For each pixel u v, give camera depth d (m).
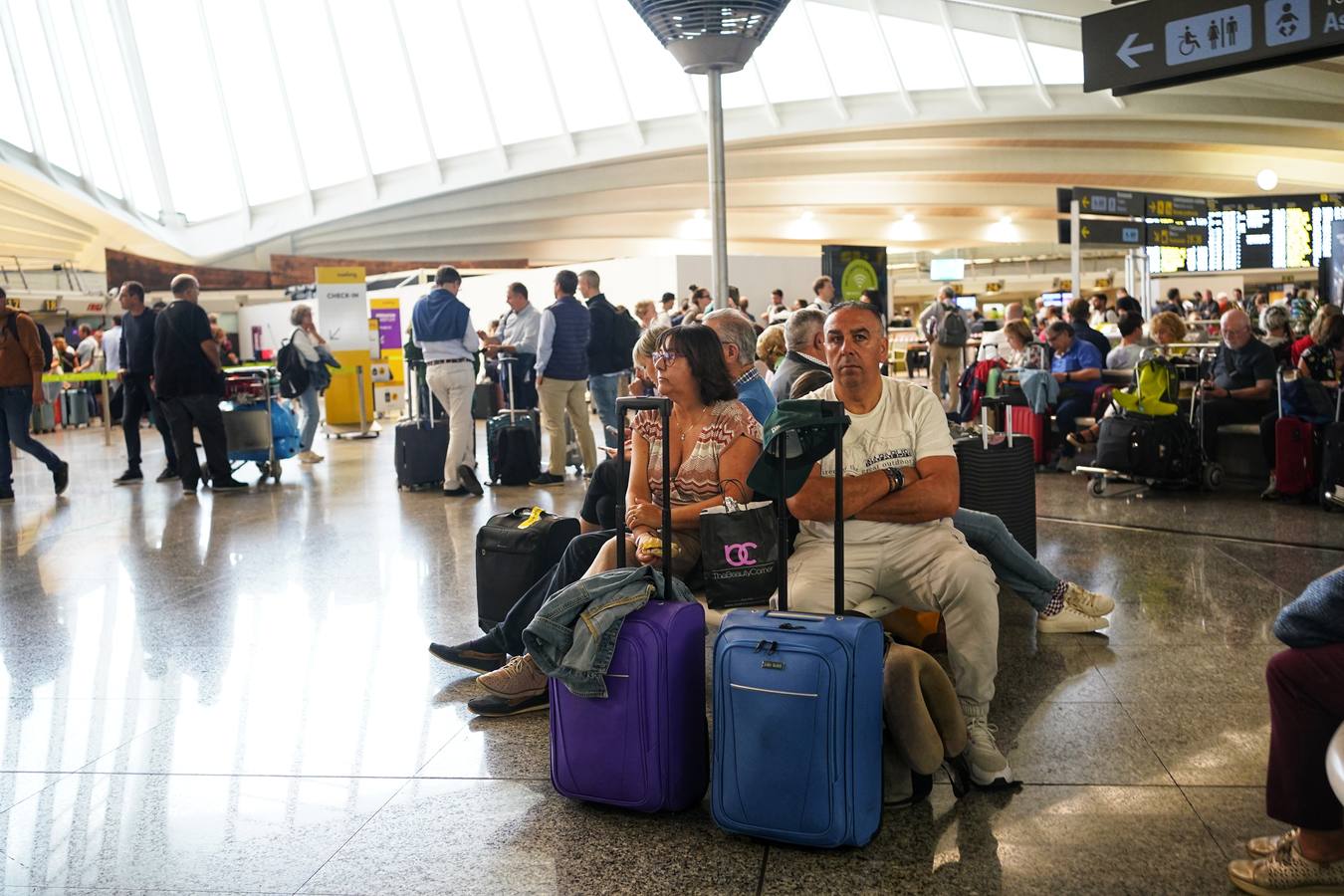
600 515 4.34
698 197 38.12
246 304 32.81
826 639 2.65
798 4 28.95
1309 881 2.38
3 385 9.38
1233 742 3.29
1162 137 31.41
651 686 2.87
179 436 9.70
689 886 2.56
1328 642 2.29
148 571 6.32
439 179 35.28
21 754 3.51
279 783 3.24
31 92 26.70
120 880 2.67
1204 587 5.14
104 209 30.55
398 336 19.42
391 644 4.65
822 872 2.60
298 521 8.01
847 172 35.16
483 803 3.06
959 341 16.61
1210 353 9.52
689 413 3.65
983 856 2.65
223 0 33.38
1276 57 6.71
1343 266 9.97
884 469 3.38
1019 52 27.97
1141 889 2.47
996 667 3.20
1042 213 43.94
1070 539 6.41
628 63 32.12
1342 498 6.91
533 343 11.34
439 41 33.59
